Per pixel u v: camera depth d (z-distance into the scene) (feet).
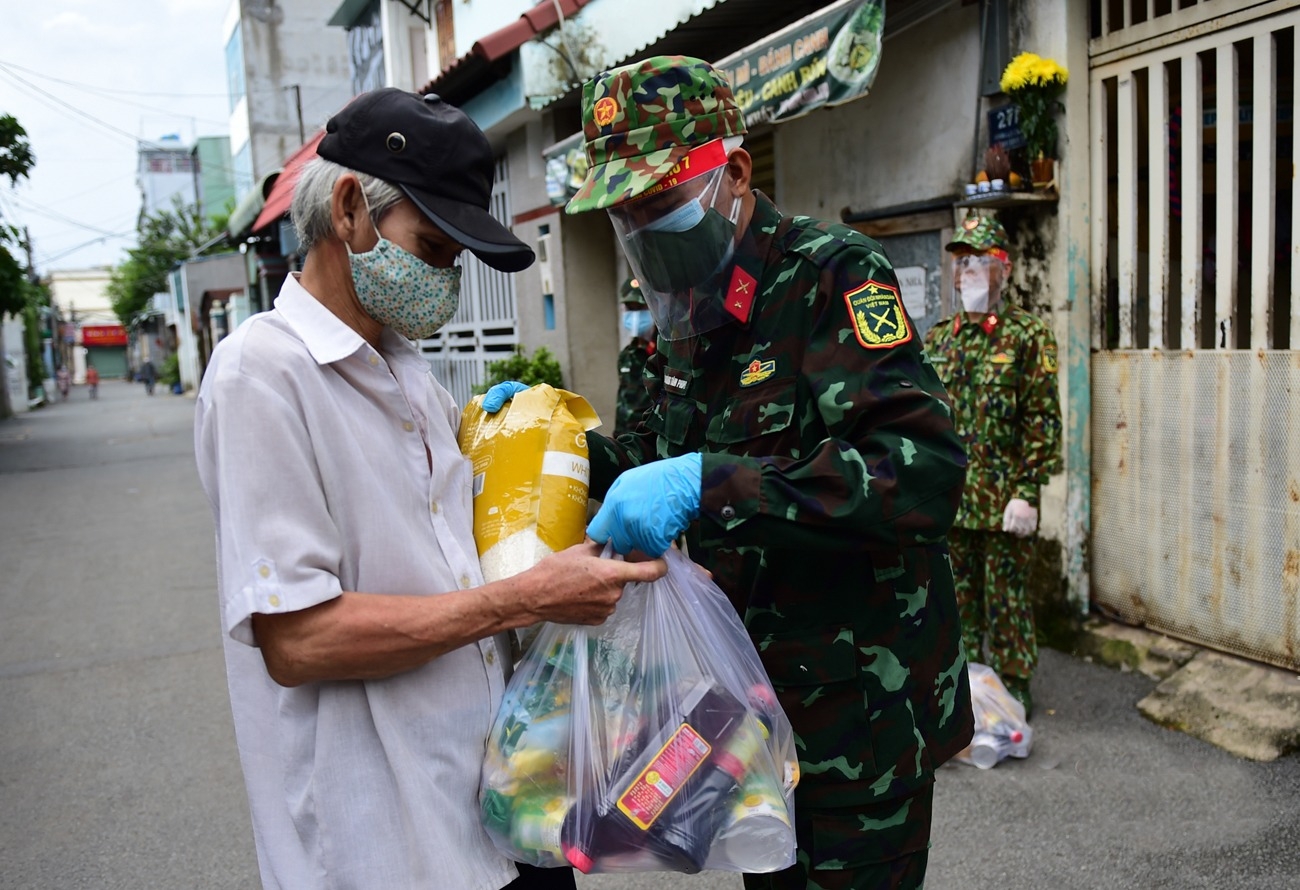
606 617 4.88
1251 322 11.69
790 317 5.30
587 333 26.40
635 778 4.81
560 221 25.79
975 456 11.93
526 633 5.59
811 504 4.72
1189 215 12.31
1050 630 14.34
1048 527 14.25
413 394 5.16
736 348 5.54
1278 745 10.71
